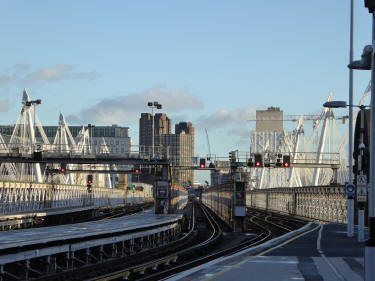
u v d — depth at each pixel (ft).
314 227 156.87
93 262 104.27
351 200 113.80
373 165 35.86
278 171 521.65
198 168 235.40
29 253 80.23
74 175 423.23
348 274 51.62
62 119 389.60
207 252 132.36
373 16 35.73
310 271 54.03
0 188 191.11
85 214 315.99
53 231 109.91
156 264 94.12
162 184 219.00
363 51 36.94
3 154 200.95
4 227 175.73
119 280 79.92
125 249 122.42
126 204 522.88
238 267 57.57
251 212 429.38
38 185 237.66
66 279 79.51
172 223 171.63
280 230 213.87
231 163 220.84
